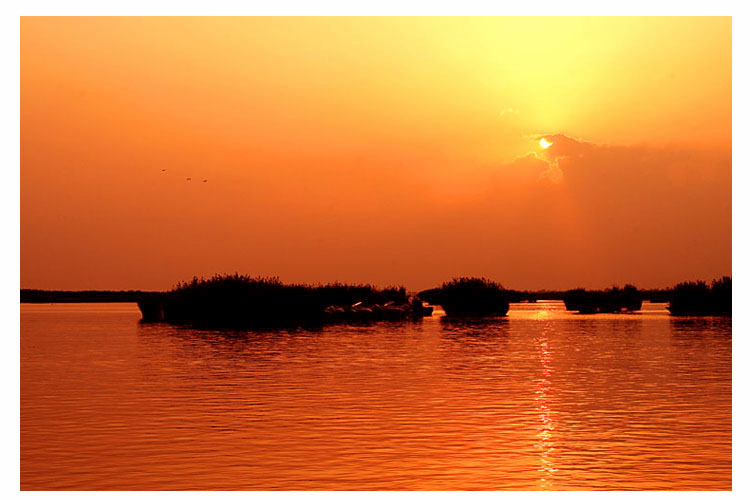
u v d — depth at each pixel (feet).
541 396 93.15
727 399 90.84
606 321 266.77
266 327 228.02
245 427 75.00
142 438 70.49
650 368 121.29
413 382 105.19
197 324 246.27
